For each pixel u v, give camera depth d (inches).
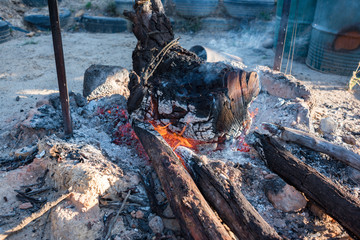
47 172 39.8
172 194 31.8
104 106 55.0
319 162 43.7
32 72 85.8
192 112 40.4
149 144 38.9
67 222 31.9
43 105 53.4
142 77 43.0
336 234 34.3
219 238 26.6
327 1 87.0
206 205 30.2
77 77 82.8
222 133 42.7
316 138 44.3
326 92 76.5
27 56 98.6
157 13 47.6
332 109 65.9
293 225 35.2
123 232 32.6
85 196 33.4
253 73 41.0
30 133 50.0
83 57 99.3
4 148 49.3
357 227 30.3
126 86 62.2
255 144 43.6
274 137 46.6
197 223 28.3
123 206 34.6
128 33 132.2
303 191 36.3
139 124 43.3
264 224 28.9
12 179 40.0
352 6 80.7
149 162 43.5
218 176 35.8
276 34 107.7
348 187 40.8
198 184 35.0
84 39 120.8
